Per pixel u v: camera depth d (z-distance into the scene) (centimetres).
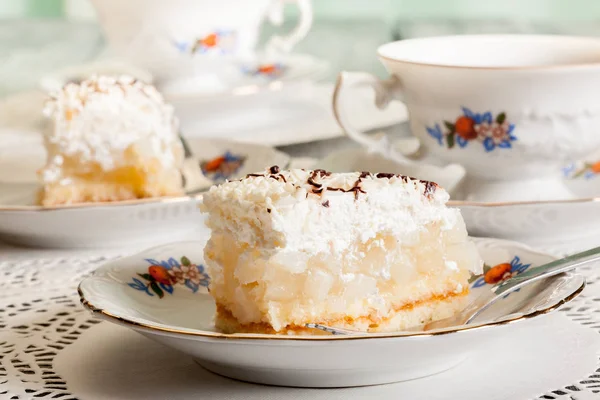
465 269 56
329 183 54
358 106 88
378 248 53
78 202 70
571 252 64
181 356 54
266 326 53
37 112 90
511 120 65
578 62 70
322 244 52
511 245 58
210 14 84
